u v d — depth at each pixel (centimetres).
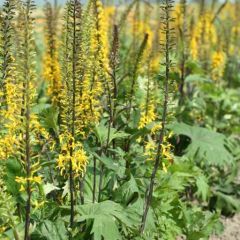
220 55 369
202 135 274
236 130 337
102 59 197
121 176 199
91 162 208
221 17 506
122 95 230
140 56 228
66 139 160
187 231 216
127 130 224
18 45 158
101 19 207
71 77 160
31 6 136
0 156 156
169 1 159
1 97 160
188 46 331
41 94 286
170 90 174
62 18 160
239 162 313
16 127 148
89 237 175
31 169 148
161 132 173
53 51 242
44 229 172
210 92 346
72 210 168
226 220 267
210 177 285
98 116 195
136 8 391
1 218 159
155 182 206
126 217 171
